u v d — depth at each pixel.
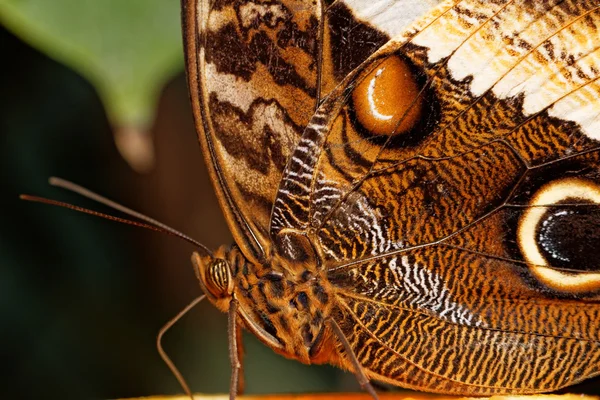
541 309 0.26
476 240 0.26
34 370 0.33
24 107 0.33
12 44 0.32
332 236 0.26
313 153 0.25
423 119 0.25
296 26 0.25
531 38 0.25
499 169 0.25
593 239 0.25
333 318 0.26
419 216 0.26
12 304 0.33
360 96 0.25
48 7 0.27
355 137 0.25
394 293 0.26
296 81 0.25
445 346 0.26
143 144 0.27
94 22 0.27
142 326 0.33
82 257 0.33
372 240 0.26
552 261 0.25
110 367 0.33
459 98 0.25
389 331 0.26
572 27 0.25
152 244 0.33
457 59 0.25
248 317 0.26
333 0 0.25
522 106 0.25
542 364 0.26
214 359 0.33
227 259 0.26
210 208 0.32
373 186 0.25
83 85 0.33
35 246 0.33
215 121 0.25
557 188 0.25
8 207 0.33
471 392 0.26
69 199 0.33
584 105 0.25
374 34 0.25
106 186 0.33
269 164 0.25
